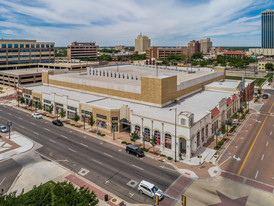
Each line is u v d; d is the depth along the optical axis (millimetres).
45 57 180250
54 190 28141
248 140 58562
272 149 52625
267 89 138750
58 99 81000
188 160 48031
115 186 38375
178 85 74812
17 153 50781
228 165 45562
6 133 63406
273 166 44688
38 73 141000
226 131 64750
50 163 46375
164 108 65750
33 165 45531
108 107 67000
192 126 49094
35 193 27969
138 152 49562
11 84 136625
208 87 92625
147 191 35438
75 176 41375
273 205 33281
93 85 84688
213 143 57375
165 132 52312
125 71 104625
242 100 96625
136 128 59281
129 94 73938
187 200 34469
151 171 43406
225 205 33281
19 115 82188
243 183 39031
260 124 71562
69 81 93812
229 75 193625
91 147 54594
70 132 64875
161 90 65438
